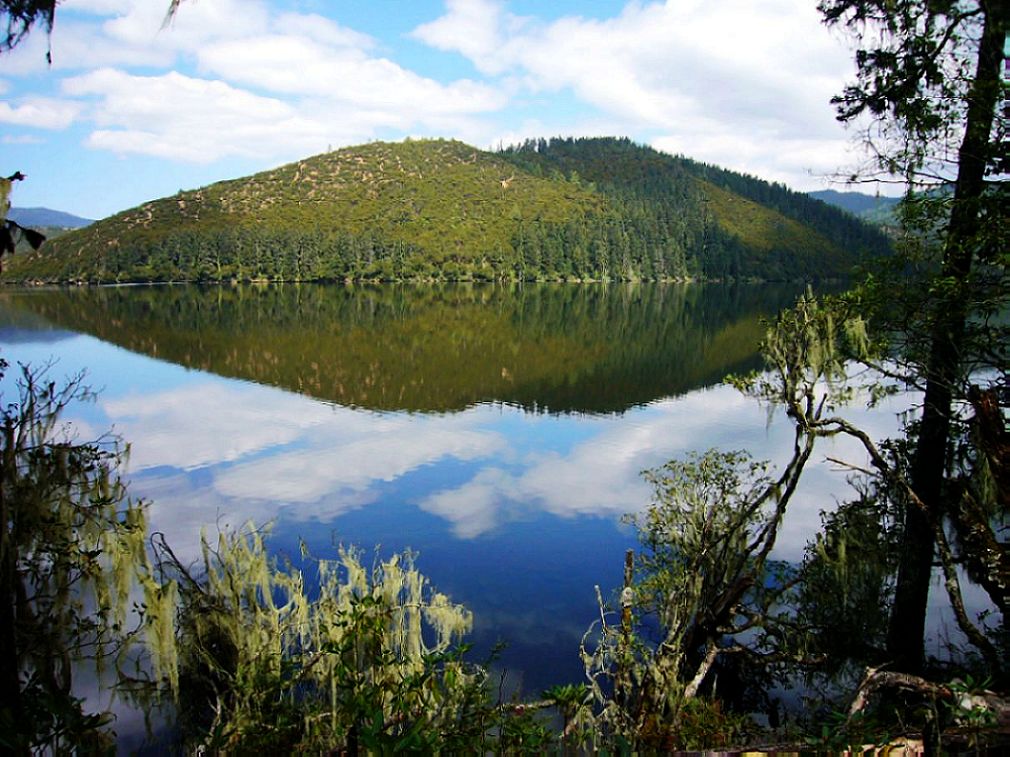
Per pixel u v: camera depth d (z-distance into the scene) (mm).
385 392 28953
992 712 4176
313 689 7109
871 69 7574
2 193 3262
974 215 6957
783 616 9398
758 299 87875
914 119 7148
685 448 19875
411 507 15016
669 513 9977
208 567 7328
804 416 8305
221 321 54656
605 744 4156
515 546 12789
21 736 3480
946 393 7625
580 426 23062
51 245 130375
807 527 13133
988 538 6797
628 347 42781
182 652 7188
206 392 28281
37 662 5945
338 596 7703
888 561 9531
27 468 6488
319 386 30016
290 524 13922
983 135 6828
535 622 9852
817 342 8180
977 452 7844
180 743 6621
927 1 6914
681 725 6719
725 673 8891
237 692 6398
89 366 33344
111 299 75250
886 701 7559
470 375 33031
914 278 7742
